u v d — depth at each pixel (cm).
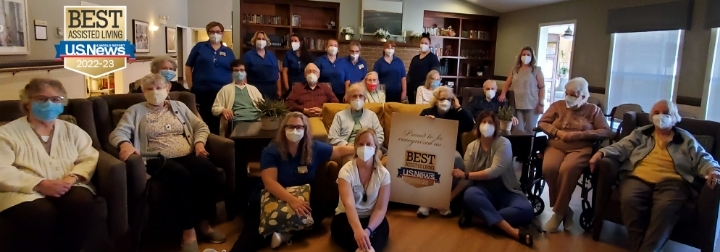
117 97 296
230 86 381
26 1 461
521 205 295
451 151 310
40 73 470
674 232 262
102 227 221
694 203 257
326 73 475
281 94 510
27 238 196
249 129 331
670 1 492
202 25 1162
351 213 248
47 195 206
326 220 305
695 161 266
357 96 335
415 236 286
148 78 271
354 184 258
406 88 540
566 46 930
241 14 737
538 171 343
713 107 456
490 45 880
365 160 255
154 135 270
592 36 616
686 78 481
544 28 733
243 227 282
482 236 289
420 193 318
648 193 268
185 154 278
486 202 291
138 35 770
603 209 285
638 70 545
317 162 283
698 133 292
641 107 517
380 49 777
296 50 520
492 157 306
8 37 427
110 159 229
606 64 592
